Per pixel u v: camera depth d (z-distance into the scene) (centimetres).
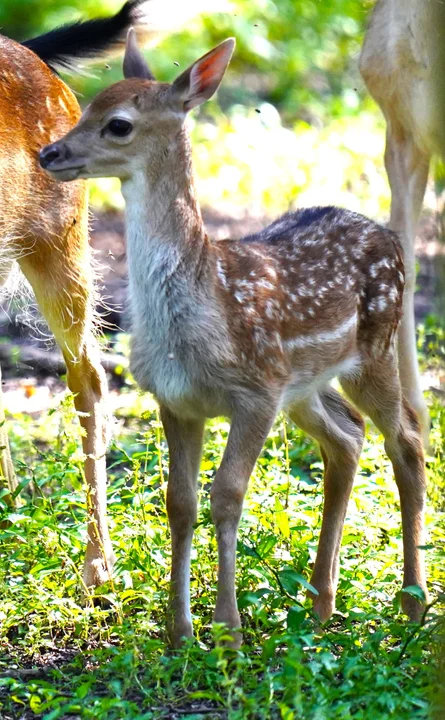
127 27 1253
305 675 844
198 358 926
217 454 1190
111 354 1734
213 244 959
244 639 966
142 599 1045
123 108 926
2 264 1209
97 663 959
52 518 1089
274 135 2586
